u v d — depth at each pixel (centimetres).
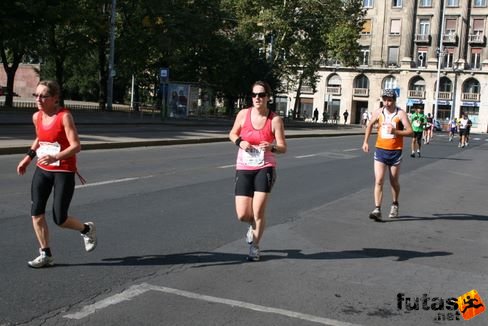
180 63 5316
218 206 1001
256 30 5822
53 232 746
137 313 487
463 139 3584
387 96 956
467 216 1064
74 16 3775
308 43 6006
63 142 588
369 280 621
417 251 769
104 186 1150
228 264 651
